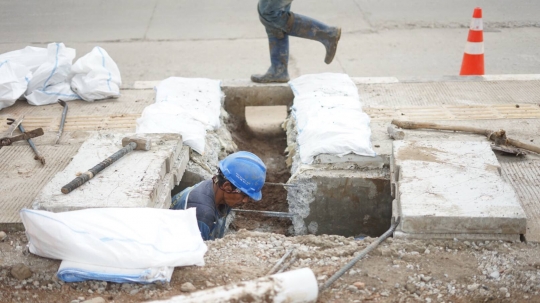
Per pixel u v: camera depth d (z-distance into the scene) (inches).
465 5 438.9
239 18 414.9
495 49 351.9
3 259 140.0
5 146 197.8
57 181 153.6
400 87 253.0
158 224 135.4
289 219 201.3
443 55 344.2
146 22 408.2
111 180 153.9
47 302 127.6
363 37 375.6
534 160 187.8
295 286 117.3
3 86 230.5
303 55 347.9
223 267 137.9
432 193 151.7
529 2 443.5
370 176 183.2
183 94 231.0
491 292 130.6
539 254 141.5
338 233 191.3
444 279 134.5
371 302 127.9
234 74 316.8
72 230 131.3
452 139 198.7
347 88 233.9
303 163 189.2
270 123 271.3
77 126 216.7
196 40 372.8
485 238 145.8
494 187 153.9
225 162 161.3
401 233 147.0
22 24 406.3
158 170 159.2
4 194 167.8
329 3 441.7
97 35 383.2
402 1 448.1
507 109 227.5
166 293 128.9
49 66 241.6
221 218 170.6
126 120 221.9
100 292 129.6
